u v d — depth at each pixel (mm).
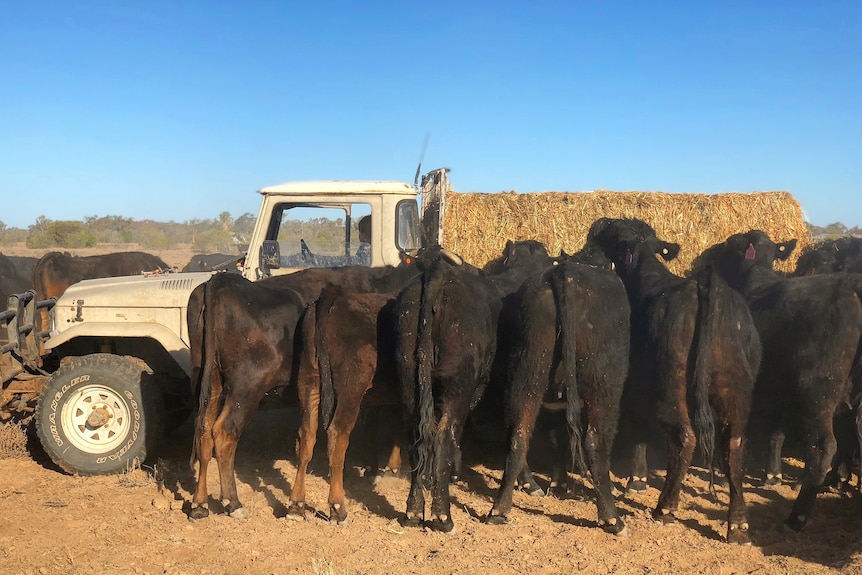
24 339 7691
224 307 5695
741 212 8562
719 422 5473
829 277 5723
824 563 4910
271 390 6363
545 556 4984
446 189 9148
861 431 5387
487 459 7555
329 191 7258
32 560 4863
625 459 7562
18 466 7004
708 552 5074
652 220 8703
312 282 6574
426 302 5254
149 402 6691
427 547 5160
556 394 5660
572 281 5473
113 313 7133
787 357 5676
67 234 44344
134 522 5555
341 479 5578
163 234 58531
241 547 5113
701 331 5234
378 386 5668
